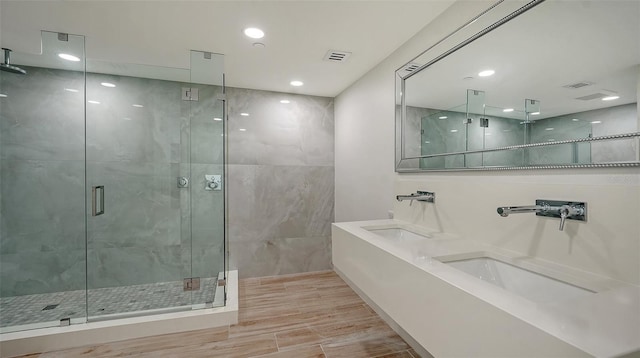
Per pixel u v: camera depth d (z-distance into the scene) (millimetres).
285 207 3350
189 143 2531
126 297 2389
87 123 2451
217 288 2451
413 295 1097
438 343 954
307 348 1817
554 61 1107
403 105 2104
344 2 1623
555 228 1104
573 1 1045
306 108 3434
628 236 894
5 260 2377
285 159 3350
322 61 2451
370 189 2635
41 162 2406
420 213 1925
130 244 2596
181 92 2516
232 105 3158
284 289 2857
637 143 880
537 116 1175
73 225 2484
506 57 1305
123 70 2447
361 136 2814
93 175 2496
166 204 2621
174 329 2021
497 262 1245
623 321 646
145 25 1880
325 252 3506
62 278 2467
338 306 2447
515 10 1252
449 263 1228
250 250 3221
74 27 1915
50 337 1814
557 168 1125
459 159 1604
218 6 1662
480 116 1447
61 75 2363
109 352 1784
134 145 2547
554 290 1008
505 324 703
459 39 1580
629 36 891
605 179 977
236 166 3172
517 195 1259
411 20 1812
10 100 2312
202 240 2494
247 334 1993
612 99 933
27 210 2404
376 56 2342
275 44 2148
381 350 1796
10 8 1674
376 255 1401
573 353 548
